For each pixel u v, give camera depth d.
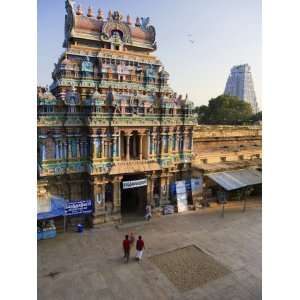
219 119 83.50
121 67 33.28
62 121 27.66
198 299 17.86
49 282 19.42
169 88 36.75
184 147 34.69
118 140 29.31
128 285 19.22
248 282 19.62
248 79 115.12
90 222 29.05
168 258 22.80
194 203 34.81
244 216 32.47
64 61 30.91
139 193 33.50
